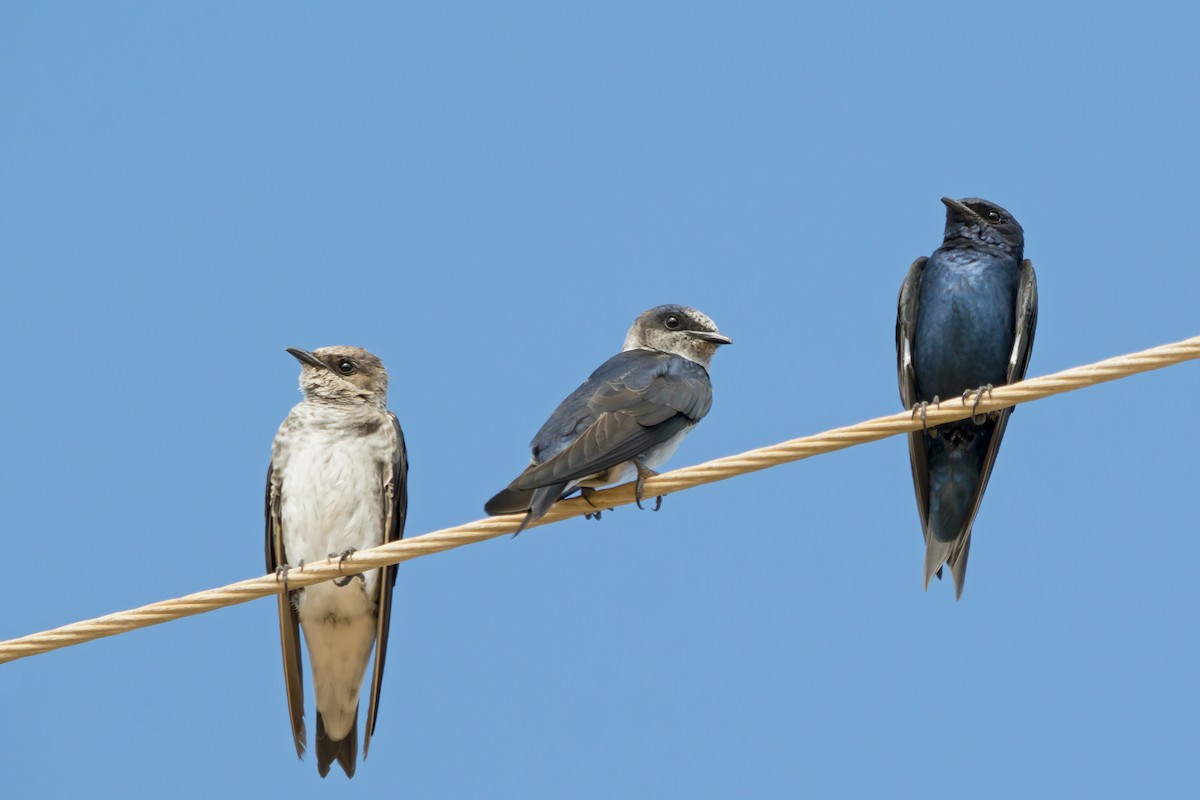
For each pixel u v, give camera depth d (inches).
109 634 438.6
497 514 441.7
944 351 553.9
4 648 430.9
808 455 438.0
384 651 558.3
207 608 450.3
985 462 547.8
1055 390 422.9
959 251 561.6
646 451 499.8
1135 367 408.8
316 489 572.7
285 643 539.8
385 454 581.0
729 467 443.8
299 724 538.0
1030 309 547.8
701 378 530.6
